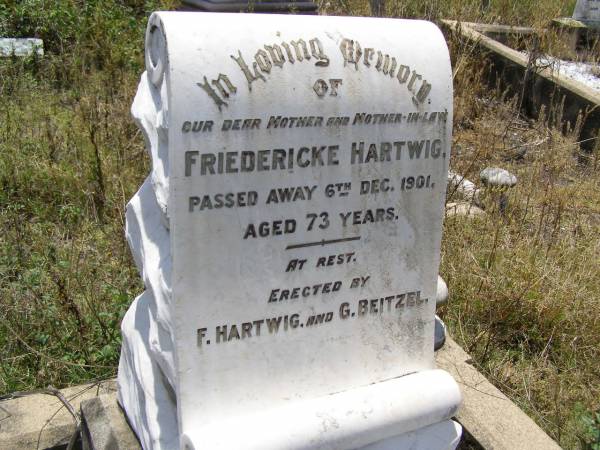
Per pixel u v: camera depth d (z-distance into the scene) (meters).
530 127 3.73
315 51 1.19
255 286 1.23
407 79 1.28
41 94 3.23
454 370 1.67
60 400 1.55
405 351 1.43
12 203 2.40
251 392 1.27
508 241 2.31
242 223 1.18
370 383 1.40
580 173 3.18
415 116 1.30
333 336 1.34
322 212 1.26
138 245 1.33
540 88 3.88
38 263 2.08
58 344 1.77
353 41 1.23
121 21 3.90
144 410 1.32
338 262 1.30
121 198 2.40
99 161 2.37
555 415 1.68
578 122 3.39
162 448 1.27
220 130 1.13
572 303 2.02
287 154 1.19
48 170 2.52
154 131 1.19
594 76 4.34
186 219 1.14
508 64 4.05
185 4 1.80
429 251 1.40
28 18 3.89
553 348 1.93
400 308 1.40
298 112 1.18
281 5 1.77
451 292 2.04
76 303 1.90
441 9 4.64
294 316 1.28
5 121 2.83
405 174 1.32
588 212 2.76
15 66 3.35
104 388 1.60
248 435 1.18
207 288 1.18
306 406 1.25
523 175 3.00
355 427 1.25
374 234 1.33
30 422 1.48
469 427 1.52
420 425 1.34
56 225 2.33
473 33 4.16
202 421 1.23
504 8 5.09
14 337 1.77
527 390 1.75
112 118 2.93
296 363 1.31
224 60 1.12
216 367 1.23
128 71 3.49
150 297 1.28
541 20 4.91
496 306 1.99
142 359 1.34
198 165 1.12
